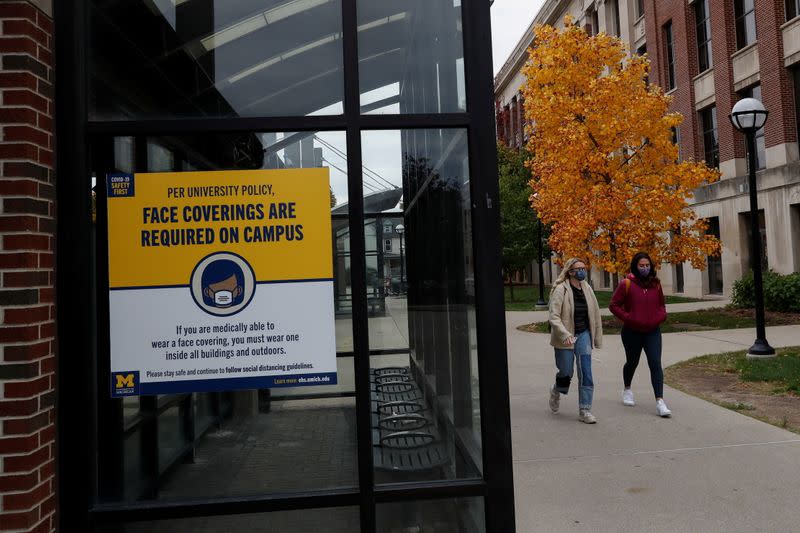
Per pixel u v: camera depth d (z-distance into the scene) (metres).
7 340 2.81
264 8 3.49
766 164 20.41
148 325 3.24
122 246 3.25
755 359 9.64
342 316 3.33
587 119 15.40
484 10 3.45
